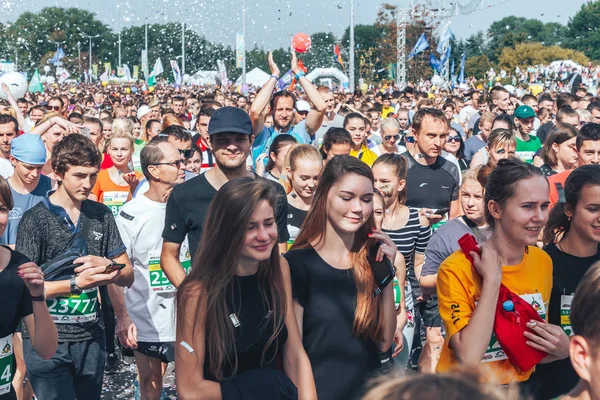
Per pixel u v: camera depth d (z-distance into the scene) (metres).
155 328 5.01
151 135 10.16
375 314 3.52
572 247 3.78
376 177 5.49
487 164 4.98
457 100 19.25
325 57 37.44
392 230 5.54
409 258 5.60
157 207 5.05
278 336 3.18
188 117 14.73
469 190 4.99
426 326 5.64
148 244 5.00
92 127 10.00
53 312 4.35
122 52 68.75
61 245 4.40
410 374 1.23
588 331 1.84
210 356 3.01
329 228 3.54
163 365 5.48
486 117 10.52
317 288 3.49
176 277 4.50
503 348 3.33
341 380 3.45
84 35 63.03
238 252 3.01
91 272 4.05
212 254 3.03
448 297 3.39
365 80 40.41
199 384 2.99
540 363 3.56
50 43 57.69
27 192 5.81
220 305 3.00
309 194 5.38
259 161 8.26
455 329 3.33
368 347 3.54
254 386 3.02
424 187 6.80
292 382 3.15
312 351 3.47
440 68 34.78
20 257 3.67
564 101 14.98
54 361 4.36
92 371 4.51
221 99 19.12
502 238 3.45
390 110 18.36
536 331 3.30
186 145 7.12
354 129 8.58
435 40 38.38
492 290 3.25
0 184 3.60
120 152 7.45
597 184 3.64
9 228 5.71
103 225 4.57
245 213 3.00
